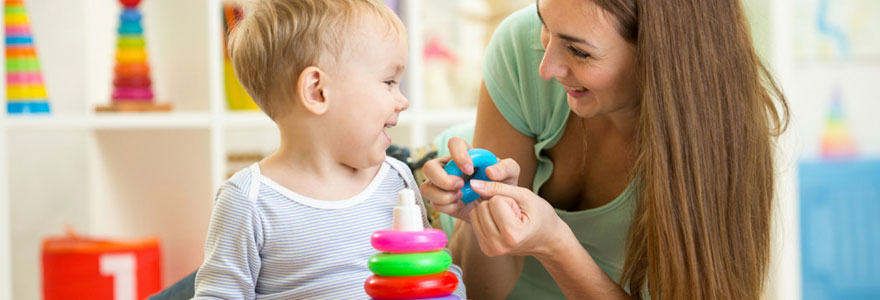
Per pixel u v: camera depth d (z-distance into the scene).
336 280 1.07
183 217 2.69
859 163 3.36
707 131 1.17
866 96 3.52
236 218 1.06
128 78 2.52
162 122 2.46
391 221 1.13
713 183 1.19
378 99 1.09
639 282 1.29
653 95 1.15
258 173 1.09
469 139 1.61
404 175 1.19
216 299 1.05
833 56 3.49
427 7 2.82
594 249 1.43
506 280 1.39
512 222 1.08
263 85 1.11
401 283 0.91
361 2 1.12
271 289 1.08
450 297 0.93
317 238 1.08
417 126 2.62
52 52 2.74
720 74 1.17
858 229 3.35
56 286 2.45
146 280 2.49
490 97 1.42
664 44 1.13
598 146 1.37
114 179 2.68
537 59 1.35
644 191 1.23
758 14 1.57
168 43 2.72
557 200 1.44
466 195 1.13
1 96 2.39
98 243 2.49
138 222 2.70
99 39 2.74
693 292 1.19
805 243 3.35
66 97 2.75
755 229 1.25
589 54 1.14
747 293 1.24
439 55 2.82
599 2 1.11
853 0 3.48
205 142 2.67
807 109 3.52
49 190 2.80
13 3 2.45
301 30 1.08
